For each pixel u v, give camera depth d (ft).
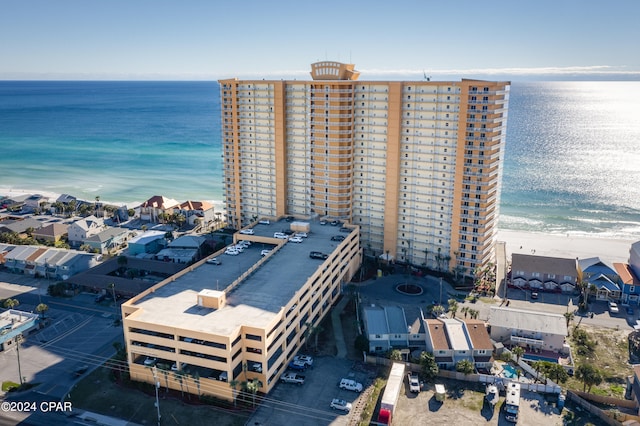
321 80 619.67
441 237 581.53
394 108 569.23
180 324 369.50
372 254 635.66
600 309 505.66
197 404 357.61
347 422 340.39
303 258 503.20
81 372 396.16
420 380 386.73
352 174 622.95
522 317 436.76
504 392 372.99
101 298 519.60
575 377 391.65
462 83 522.47
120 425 336.29
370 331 429.79
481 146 525.34
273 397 366.84
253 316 381.81
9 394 367.86
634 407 351.05
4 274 587.68
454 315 481.87
